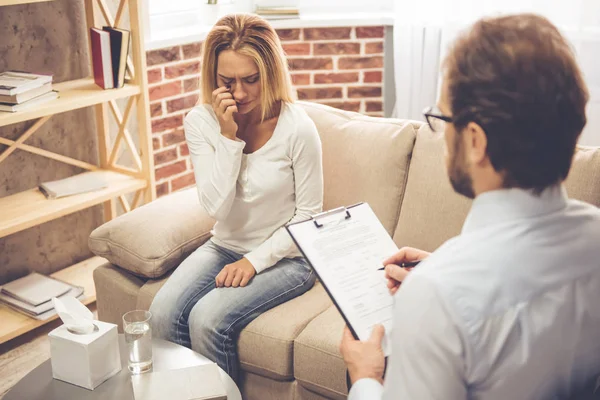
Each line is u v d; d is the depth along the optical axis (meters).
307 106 2.47
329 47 3.66
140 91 2.83
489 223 0.88
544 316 0.85
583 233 0.89
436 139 2.15
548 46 0.83
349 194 2.27
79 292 2.76
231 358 1.95
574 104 0.84
